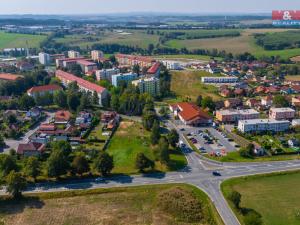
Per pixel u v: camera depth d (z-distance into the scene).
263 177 192.38
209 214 158.88
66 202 169.12
